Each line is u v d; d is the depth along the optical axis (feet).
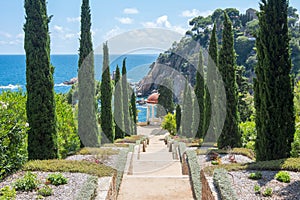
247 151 29.76
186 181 24.97
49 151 26.32
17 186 16.98
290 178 17.80
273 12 23.44
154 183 24.66
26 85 25.88
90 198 15.71
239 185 17.20
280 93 23.20
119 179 23.49
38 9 25.55
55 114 27.04
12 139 21.27
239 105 49.90
